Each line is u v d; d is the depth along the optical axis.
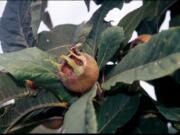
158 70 0.75
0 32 1.23
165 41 0.78
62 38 1.11
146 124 0.82
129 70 0.82
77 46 0.90
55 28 1.12
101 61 0.89
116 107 0.83
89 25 1.02
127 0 1.24
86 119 0.68
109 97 0.83
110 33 0.88
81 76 0.82
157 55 0.78
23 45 1.20
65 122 0.73
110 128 0.80
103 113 0.81
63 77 0.83
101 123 0.80
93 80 0.83
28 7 1.21
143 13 1.09
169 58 0.76
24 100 0.93
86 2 1.32
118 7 1.05
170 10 1.22
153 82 0.99
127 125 0.83
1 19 1.24
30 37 1.19
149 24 1.21
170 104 0.93
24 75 0.86
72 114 0.73
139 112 0.88
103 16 1.04
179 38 0.77
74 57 0.84
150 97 0.91
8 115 0.94
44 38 1.11
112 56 0.92
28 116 0.93
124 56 0.92
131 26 1.01
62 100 0.90
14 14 1.23
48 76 0.88
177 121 0.88
